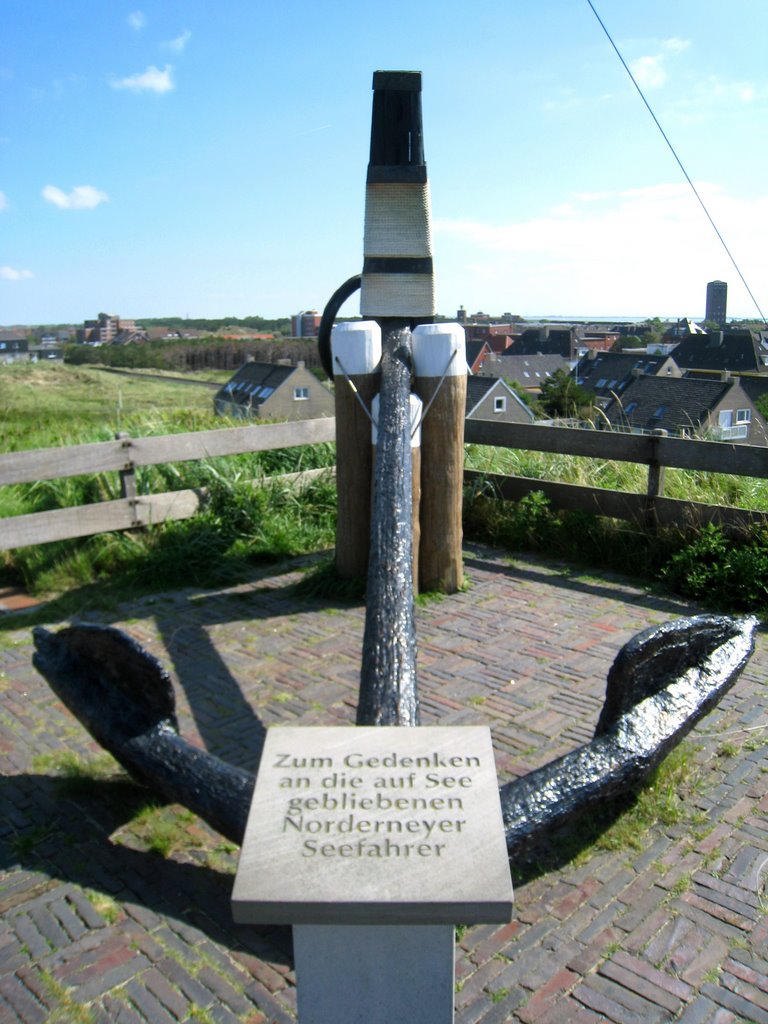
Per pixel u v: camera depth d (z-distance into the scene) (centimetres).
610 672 337
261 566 731
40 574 675
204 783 315
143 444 707
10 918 316
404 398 576
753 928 308
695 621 350
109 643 340
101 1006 276
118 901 325
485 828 217
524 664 533
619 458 721
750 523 661
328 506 824
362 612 625
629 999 278
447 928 214
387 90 618
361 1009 222
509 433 779
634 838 357
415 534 636
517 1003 277
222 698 492
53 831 369
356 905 197
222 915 318
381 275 639
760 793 390
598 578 697
